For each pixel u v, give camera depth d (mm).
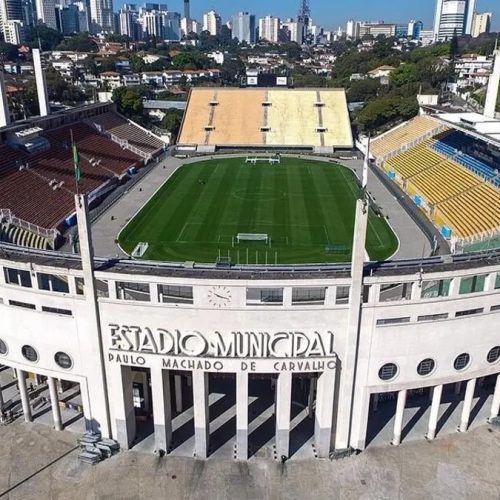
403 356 40875
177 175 124875
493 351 43000
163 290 44375
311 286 37719
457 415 47562
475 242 74000
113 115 153500
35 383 51781
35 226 80250
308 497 38938
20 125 106562
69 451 43312
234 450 43188
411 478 40719
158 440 42562
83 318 40156
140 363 40031
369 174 127250
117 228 88062
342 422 42156
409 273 38750
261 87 176250
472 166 102875
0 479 40594
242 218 94562
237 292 37844
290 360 39188
